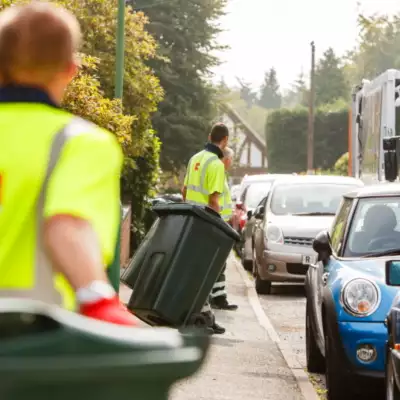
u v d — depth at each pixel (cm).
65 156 333
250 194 4041
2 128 341
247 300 2434
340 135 12625
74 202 323
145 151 3575
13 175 333
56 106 362
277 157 12675
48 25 358
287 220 2684
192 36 7331
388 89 2888
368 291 1201
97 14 3353
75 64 366
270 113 12725
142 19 3431
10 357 283
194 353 294
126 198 3544
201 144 7344
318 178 2908
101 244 328
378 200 1373
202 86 7356
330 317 1212
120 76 2155
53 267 326
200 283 772
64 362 282
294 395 1273
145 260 796
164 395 296
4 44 357
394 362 958
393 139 2552
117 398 289
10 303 289
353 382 1200
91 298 317
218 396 1236
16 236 334
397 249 1309
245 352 1591
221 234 769
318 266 1430
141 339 291
